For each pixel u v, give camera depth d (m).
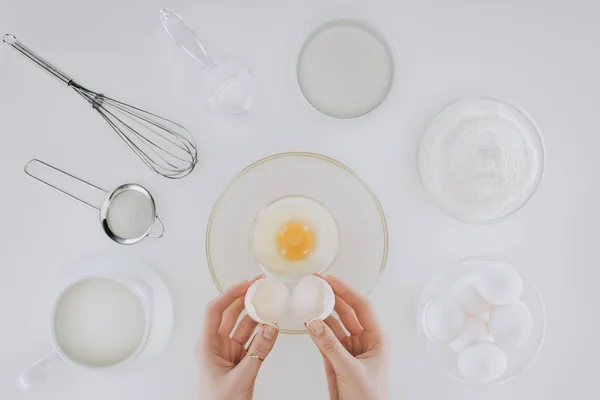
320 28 0.75
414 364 0.76
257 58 0.76
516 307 0.69
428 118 0.76
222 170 0.76
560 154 0.78
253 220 0.75
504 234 0.77
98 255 0.74
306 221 0.74
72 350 0.70
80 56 0.76
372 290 0.72
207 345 0.67
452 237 0.76
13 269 0.77
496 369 0.69
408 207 0.76
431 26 0.76
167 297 0.73
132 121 0.76
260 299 0.63
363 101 0.75
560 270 0.77
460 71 0.77
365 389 0.63
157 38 0.76
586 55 0.77
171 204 0.76
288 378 0.76
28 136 0.77
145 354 0.71
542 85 0.77
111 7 0.76
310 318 0.62
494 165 0.73
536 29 0.77
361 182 0.72
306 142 0.76
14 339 0.76
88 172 0.76
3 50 0.76
